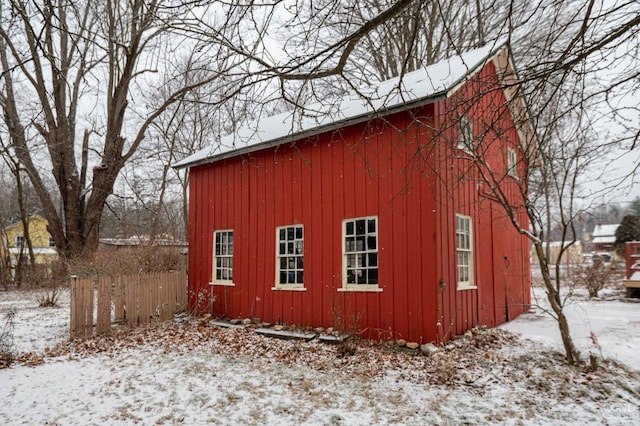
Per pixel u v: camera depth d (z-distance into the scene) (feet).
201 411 17.03
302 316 31.65
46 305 48.52
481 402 17.60
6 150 39.45
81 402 17.94
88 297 30.27
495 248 34.09
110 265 45.27
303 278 31.99
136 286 34.55
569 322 32.01
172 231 83.41
